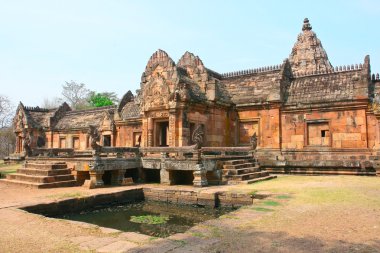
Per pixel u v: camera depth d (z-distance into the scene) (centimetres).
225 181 1570
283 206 927
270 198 1069
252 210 880
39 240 646
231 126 2347
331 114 2025
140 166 1725
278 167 2058
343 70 2147
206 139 2091
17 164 3219
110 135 3098
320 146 2052
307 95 2152
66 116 3916
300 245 577
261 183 1513
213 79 2145
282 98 2188
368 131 1906
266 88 2305
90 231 712
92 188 1466
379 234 638
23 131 3519
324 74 2220
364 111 1917
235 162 1744
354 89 1984
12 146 5462
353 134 1944
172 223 1057
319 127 2077
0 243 629
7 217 861
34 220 824
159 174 1797
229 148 1828
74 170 1628
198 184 1470
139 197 1470
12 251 581
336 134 2000
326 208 886
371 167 1786
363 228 681
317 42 3725
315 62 3647
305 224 720
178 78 1981
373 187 1296
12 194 1283
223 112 2280
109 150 1582
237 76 2531
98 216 1159
